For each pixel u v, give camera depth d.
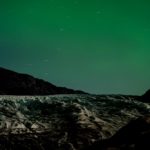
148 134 4.94
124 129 5.55
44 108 15.46
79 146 10.84
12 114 14.17
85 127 12.57
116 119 14.34
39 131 12.35
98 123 13.25
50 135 11.79
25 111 14.90
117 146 4.97
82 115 14.25
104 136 11.77
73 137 11.56
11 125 12.73
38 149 10.56
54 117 14.21
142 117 5.74
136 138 4.97
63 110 15.08
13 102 15.69
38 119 13.95
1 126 12.51
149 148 4.55
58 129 12.57
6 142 10.87
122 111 15.72
